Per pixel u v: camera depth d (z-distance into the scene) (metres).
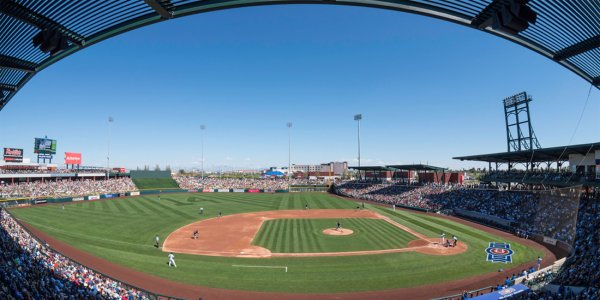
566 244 34.75
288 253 34.56
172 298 21.66
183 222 51.69
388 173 110.06
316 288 25.30
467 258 32.78
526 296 19.86
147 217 55.22
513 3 5.70
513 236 42.47
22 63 9.58
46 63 9.80
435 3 6.66
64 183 83.75
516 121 63.66
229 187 110.31
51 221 48.91
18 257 21.55
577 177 43.34
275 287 25.42
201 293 24.19
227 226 49.16
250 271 28.89
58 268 22.97
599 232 32.94
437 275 28.08
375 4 6.71
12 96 12.54
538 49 7.99
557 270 26.39
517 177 55.66
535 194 50.31
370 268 29.75
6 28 7.80
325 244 38.28
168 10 6.79
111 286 22.55
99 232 42.78
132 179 102.44
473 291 22.72
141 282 25.94
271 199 86.81
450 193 68.31
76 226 46.00
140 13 7.27
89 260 30.80
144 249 35.53
